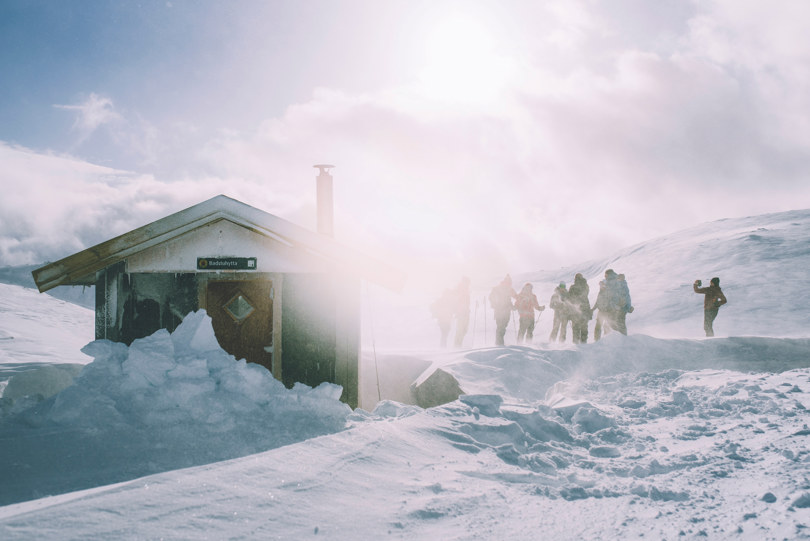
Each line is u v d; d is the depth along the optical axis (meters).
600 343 13.70
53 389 8.36
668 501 3.52
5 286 28.52
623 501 3.54
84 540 2.35
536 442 5.39
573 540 2.88
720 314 22.78
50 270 8.78
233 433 4.86
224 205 8.99
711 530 2.97
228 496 3.08
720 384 8.88
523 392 11.03
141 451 4.38
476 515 3.22
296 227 9.06
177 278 9.18
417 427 5.20
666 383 10.03
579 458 4.84
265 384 5.86
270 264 9.20
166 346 5.90
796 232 35.94
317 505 3.13
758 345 13.89
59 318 22.81
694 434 5.63
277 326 9.12
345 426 5.36
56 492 3.51
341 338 9.10
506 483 3.95
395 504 3.29
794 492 3.39
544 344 14.76
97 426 4.86
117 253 9.02
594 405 6.98
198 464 4.15
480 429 5.33
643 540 2.87
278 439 4.80
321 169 10.78
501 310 15.35
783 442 4.79
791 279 26.48
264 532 2.70
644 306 25.53
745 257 31.56
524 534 2.96
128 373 5.53
